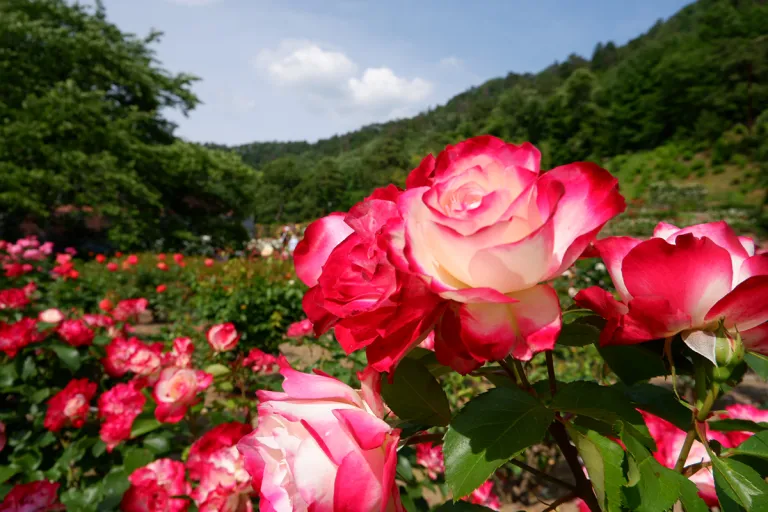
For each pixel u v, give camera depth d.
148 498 1.66
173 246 20.73
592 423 0.56
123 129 19.17
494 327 0.45
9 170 16.23
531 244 0.41
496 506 2.27
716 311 0.48
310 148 157.38
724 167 38.09
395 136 104.19
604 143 50.09
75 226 19.72
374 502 0.49
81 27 21.30
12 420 2.76
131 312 4.70
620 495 0.46
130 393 2.20
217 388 2.46
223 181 22.08
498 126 58.34
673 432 0.81
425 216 0.47
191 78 23.52
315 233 0.61
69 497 2.13
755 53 43.03
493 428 0.50
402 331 0.47
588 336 0.62
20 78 18.70
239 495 1.42
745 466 0.51
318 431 0.52
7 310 3.85
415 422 0.62
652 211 27.98
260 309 5.90
